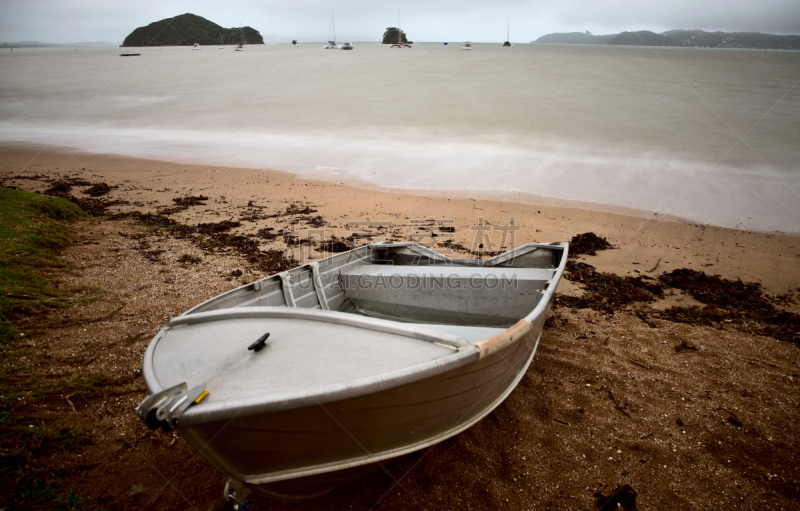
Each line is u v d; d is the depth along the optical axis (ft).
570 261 24.49
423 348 8.60
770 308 19.15
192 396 7.16
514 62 162.71
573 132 52.65
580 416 12.36
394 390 7.80
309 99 82.43
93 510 8.96
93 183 39.22
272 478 8.41
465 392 9.43
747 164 39.75
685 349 15.88
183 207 33.01
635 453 11.02
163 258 23.08
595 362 15.06
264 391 7.43
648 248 26.07
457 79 104.42
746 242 26.40
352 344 8.79
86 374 13.03
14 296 16.33
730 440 11.41
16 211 24.56
